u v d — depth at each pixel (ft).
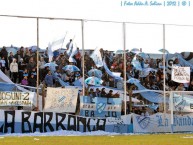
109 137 78.02
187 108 97.19
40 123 85.30
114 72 104.88
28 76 97.81
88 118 88.99
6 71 96.37
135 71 107.45
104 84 103.35
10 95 86.07
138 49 110.22
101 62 104.47
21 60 97.86
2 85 93.71
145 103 103.09
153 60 110.42
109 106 93.30
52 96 89.20
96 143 64.90
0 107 87.66
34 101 89.40
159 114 94.68
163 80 102.73
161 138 76.13
